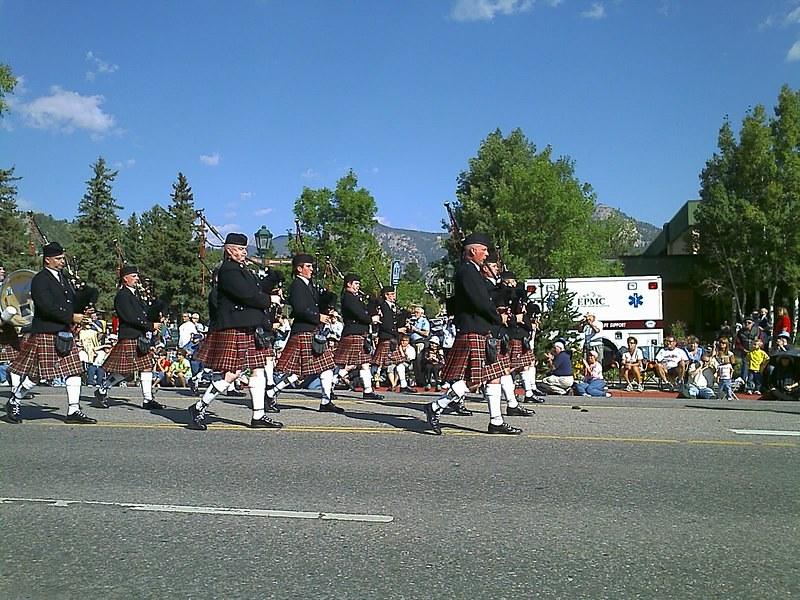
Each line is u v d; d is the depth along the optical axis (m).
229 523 4.33
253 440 6.84
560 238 45.47
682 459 5.98
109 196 50.12
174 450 6.38
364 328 10.98
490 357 7.10
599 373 13.48
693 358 15.38
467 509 4.57
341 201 44.47
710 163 41.06
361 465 5.76
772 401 10.95
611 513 4.50
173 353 15.78
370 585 3.41
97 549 3.91
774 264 37.91
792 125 37.75
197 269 46.56
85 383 13.88
